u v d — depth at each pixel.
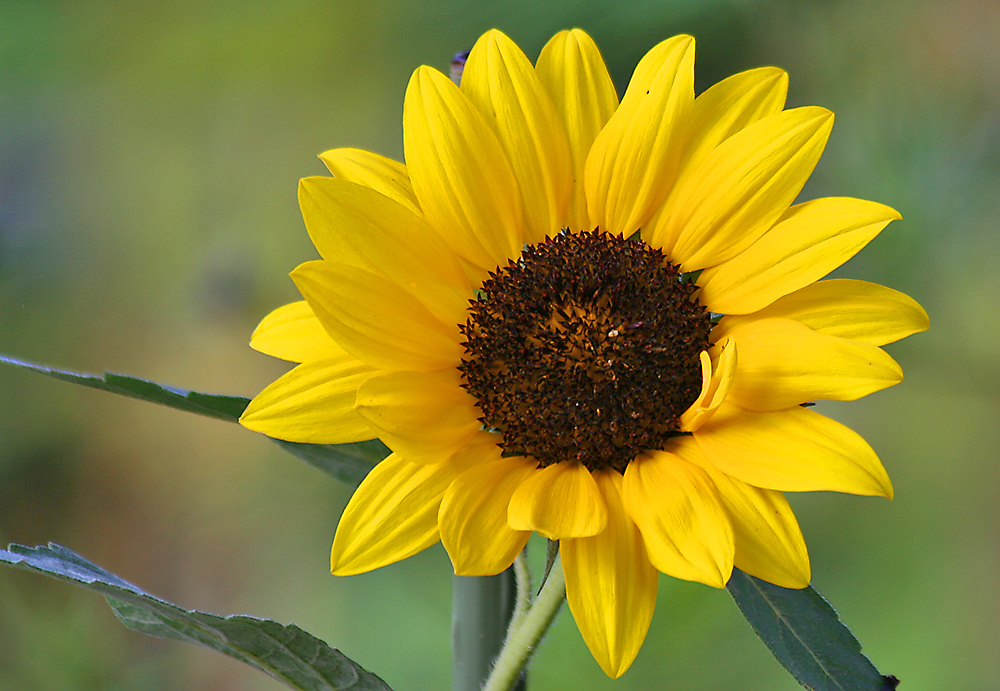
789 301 0.68
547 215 0.70
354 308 0.67
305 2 1.09
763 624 0.67
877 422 1.03
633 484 0.67
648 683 0.80
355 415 0.68
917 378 0.86
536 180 0.70
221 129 1.22
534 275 0.69
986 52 0.84
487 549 0.66
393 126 1.12
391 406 0.67
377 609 0.87
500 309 0.69
